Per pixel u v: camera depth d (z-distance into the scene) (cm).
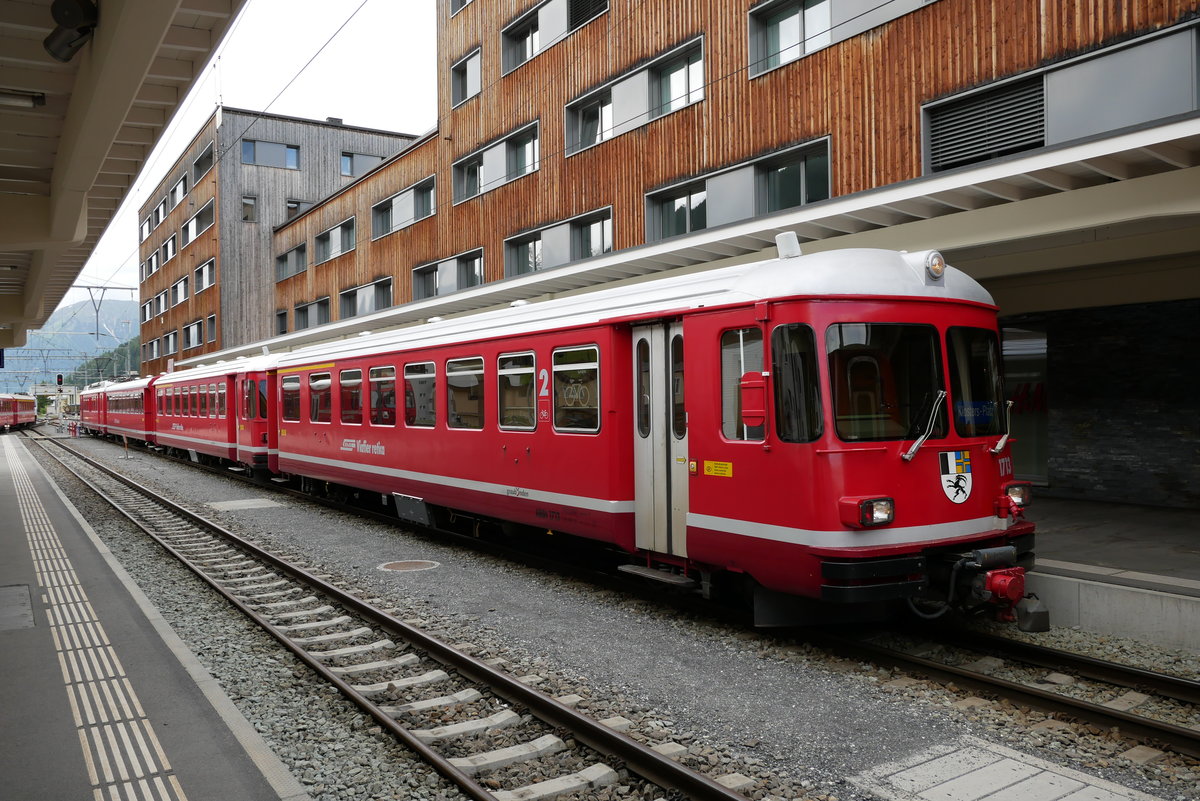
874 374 640
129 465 2638
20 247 1510
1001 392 711
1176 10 955
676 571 787
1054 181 846
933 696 563
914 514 636
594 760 477
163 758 465
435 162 2566
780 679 607
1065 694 568
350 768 463
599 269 1380
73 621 759
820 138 1366
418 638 698
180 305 4875
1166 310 1102
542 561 998
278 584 932
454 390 1091
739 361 682
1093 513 1069
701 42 1608
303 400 1588
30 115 1070
